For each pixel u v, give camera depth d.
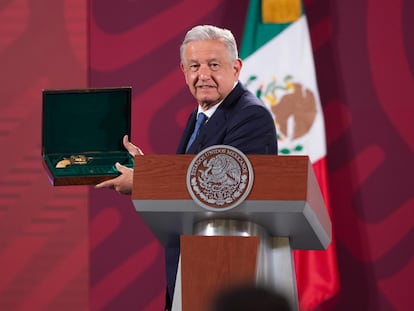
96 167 9.38
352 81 15.99
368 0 16.16
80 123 9.73
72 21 16.36
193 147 9.20
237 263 7.41
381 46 16.05
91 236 15.82
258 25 15.71
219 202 7.41
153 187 7.50
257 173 7.43
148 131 16.16
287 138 15.36
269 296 4.52
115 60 16.28
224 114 9.26
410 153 15.78
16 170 15.98
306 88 15.45
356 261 15.55
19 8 16.34
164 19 16.38
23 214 15.84
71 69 16.25
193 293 7.42
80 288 15.70
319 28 16.14
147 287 15.76
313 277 15.30
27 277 15.69
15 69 16.20
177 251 9.09
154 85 16.25
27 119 16.11
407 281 15.48
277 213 7.42
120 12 16.39
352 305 15.43
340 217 15.70
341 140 15.86
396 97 15.91
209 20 16.33
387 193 15.70
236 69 9.57
